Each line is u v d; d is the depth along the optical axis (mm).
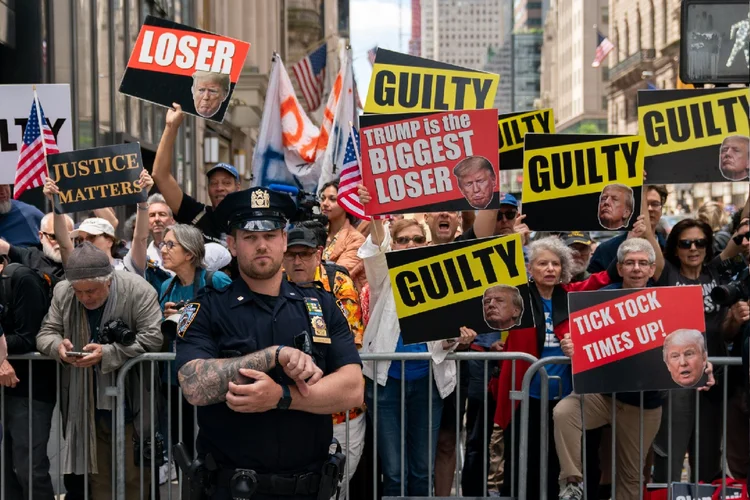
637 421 5273
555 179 5371
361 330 5223
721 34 5789
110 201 5734
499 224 6668
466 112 5141
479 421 6020
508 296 4992
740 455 6008
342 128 7699
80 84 12484
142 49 6094
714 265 5988
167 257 5508
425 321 5020
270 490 3408
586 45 89375
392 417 5336
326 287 5137
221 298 3461
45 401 5379
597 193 5371
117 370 5246
